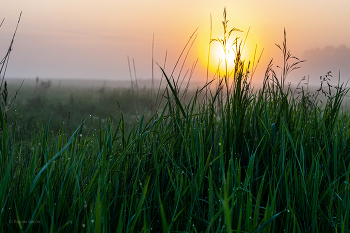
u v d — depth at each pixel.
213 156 1.51
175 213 1.22
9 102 1.39
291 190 1.40
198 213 1.25
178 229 1.25
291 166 1.44
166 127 1.72
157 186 1.26
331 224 1.27
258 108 1.87
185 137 1.53
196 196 1.26
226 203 0.80
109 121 1.52
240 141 1.67
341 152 1.72
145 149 1.64
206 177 1.35
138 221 1.20
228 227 0.78
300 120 1.87
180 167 1.42
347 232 1.17
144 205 1.27
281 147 1.49
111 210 1.31
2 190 0.98
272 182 1.48
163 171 1.47
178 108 1.74
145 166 1.54
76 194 1.22
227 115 1.61
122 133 1.51
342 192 1.39
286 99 1.84
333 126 1.86
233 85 1.68
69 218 1.11
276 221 1.32
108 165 1.26
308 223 1.28
